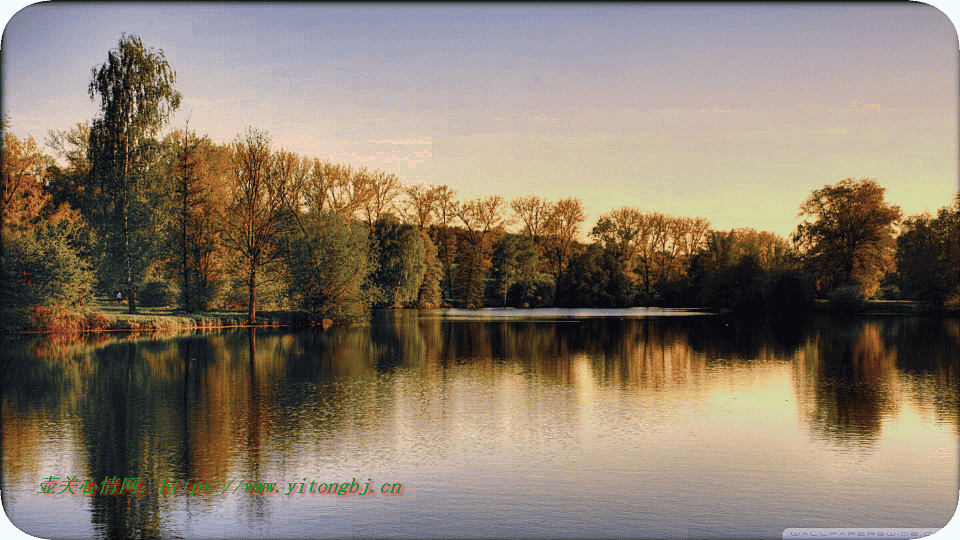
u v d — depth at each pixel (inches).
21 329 1793.8
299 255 2229.3
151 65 2079.2
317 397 1026.1
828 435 821.9
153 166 2128.4
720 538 535.2
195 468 685.9
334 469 683.4
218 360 1412.4
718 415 923.4
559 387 1126.4
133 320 1936.5
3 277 1756.9
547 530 543.8
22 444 762.8
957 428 856.3
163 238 2113.7
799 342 1836.9
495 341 1862.7
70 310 1856.5
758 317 2942.9
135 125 2059.5
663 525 559.5
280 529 546.3
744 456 735.1
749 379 1224.2
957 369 1342.3
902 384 1175.6
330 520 561.0
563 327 2370.8
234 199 2199.8
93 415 896.9
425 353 1576.0
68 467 686.5
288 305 2369.6
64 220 2005.4
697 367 1369.3
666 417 909.8
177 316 2050.9
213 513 578.2
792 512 583.5
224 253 2229.3
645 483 652.1
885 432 837.8
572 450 751.7
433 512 578.9
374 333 2081.7
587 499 608.7
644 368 1352.1
